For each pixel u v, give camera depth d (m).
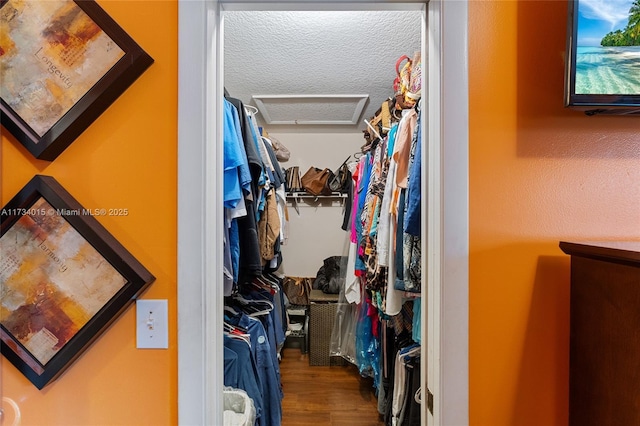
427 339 0.88
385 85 2.20
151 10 0.78
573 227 0.79
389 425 1.83
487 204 0.79
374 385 2.33
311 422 2.03
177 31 0.78
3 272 0.76
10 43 0.76
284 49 1.75
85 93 0.76
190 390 0.77
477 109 0.79
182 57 0.78
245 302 2.02
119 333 0.78
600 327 0.68
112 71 0.76
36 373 0.75
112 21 0.76
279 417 1.73
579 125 0.79
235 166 1.07
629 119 0.79
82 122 0.77
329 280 3.11
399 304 1.27
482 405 0.79
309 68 1.96
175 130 0.78
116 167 0.78
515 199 0.79
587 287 0.71
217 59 0.84
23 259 0.76
